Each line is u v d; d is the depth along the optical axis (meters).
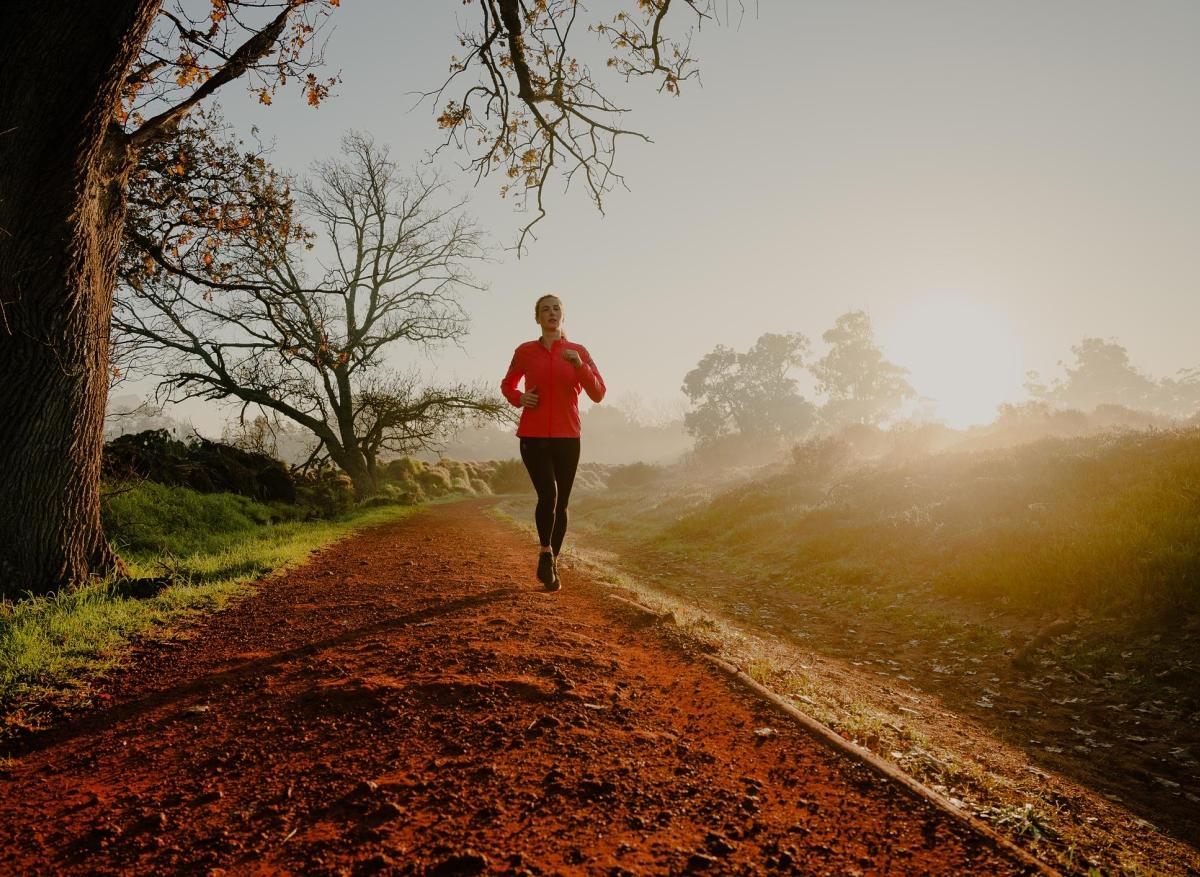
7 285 5.43
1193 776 4.23
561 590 5.83
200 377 24.53
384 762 2.48
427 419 31.03
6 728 3.02
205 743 2.76
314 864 1.81
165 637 4.62
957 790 2.80
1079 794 3.76
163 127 6.68
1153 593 6.90
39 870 1.84
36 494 5.59
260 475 19.83
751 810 2.12
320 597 6.00
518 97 9.86
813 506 15.47
